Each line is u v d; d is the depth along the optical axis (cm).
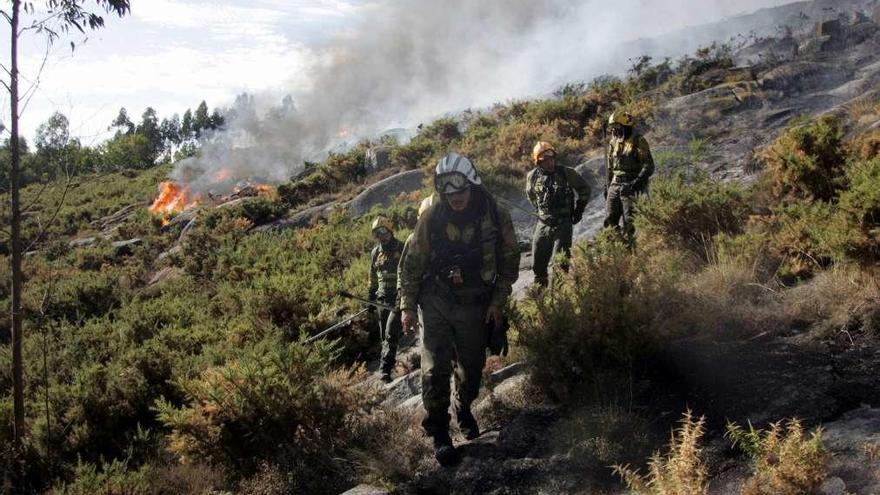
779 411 352
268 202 2112
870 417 326
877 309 407
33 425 742
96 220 3228
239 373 535
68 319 1502
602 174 1241
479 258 401
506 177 1473
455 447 412
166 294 1485
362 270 1188
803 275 496
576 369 418
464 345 404
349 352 929
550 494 350
